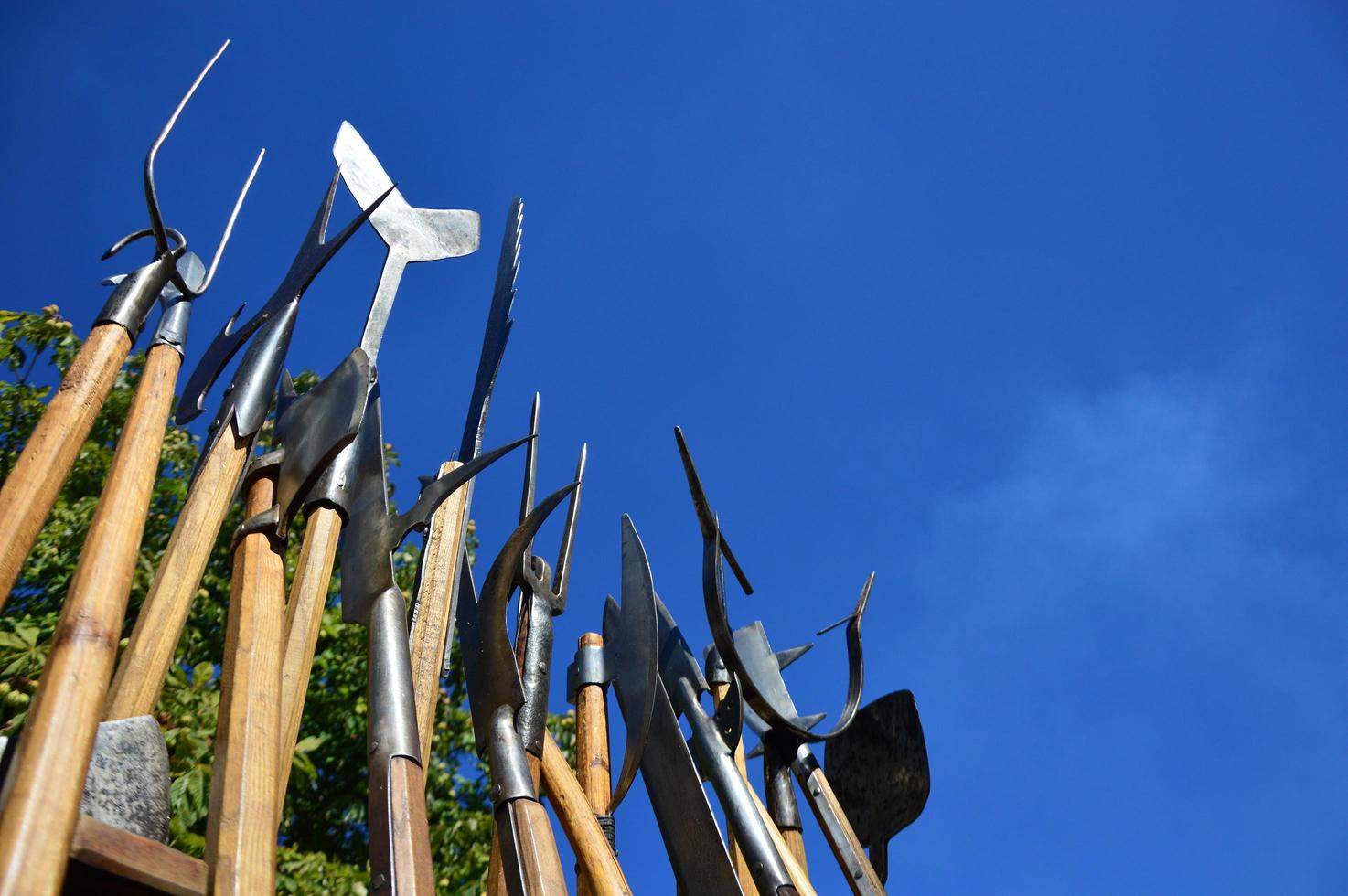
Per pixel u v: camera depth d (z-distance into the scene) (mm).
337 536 1514
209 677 4414
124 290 1452
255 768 1122
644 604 1938
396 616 1416
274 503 1477
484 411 2051
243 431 1485
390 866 1143
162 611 1301
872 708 2525
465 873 5484
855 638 2467
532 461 2113
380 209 2059
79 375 1339
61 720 934
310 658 1399
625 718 1868
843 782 2506
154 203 1522
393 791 1216
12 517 1183
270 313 1627
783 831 2178
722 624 2115
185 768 3873
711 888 1742
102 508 1163
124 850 940
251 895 1007
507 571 1551
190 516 1396
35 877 838
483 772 6070
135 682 1232
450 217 2143
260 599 1310
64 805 890
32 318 6109
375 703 1309
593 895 1628
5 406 5879
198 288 1600
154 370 1424
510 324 2152
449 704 5988
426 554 1811
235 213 1736
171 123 1589
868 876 2156
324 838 5832
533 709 1721
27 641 4156
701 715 2102
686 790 1820
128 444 1277
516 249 2283
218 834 1044
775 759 2270
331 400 1530
